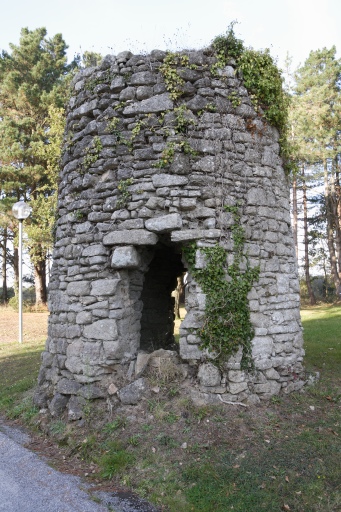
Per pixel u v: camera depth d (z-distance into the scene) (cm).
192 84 574
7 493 390
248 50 604
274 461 425
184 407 500
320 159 2298
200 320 533
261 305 561
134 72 579
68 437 502
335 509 360
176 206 545
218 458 432
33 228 1908
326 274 3322
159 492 392
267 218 586
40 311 2242
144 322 858
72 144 634
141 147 564
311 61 2438
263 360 547
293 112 2133
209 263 538
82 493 391
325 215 2767
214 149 561
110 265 565
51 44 2303
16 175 2012
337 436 471
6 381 818
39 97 2069
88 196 592
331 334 1193
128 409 512
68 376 564
